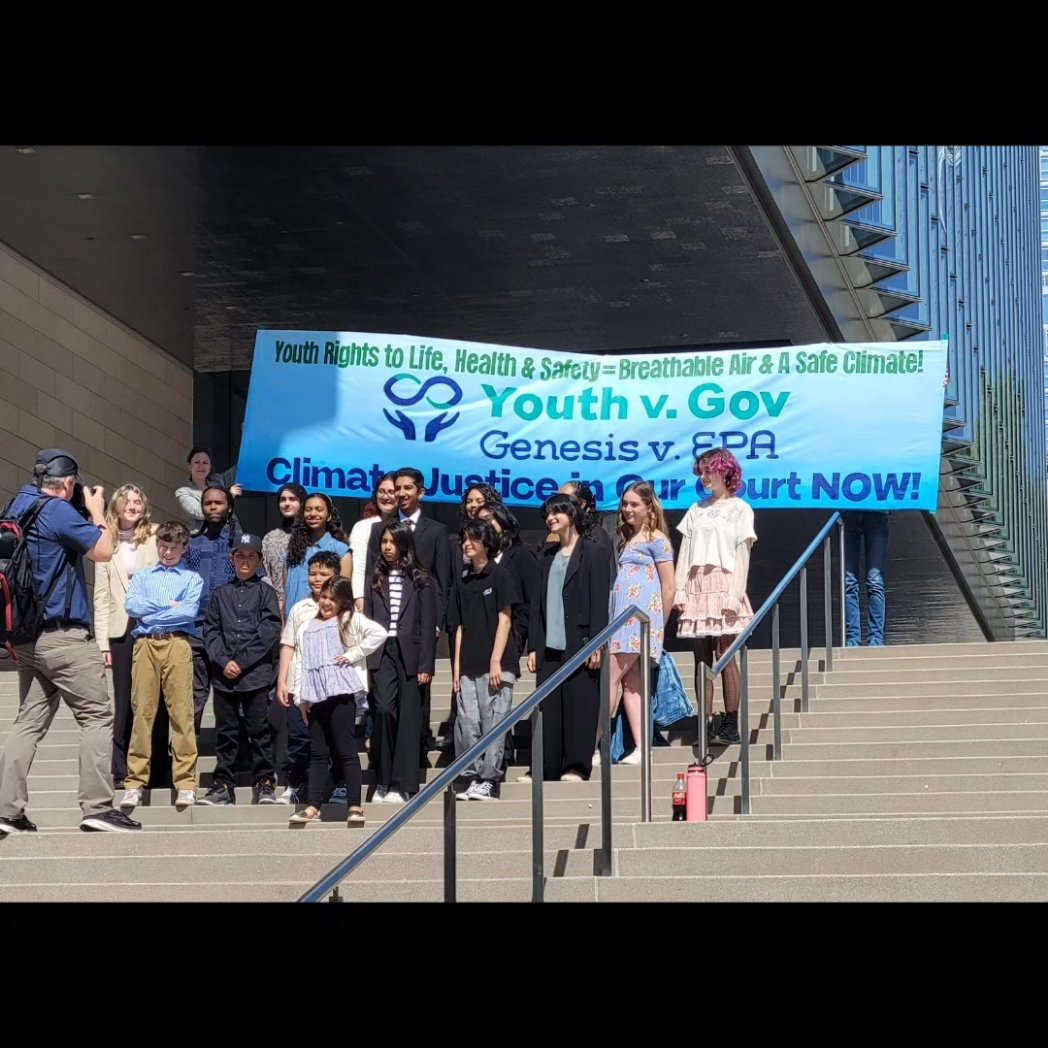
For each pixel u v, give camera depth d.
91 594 17.34
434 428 14.20
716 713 10.18
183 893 7.85
